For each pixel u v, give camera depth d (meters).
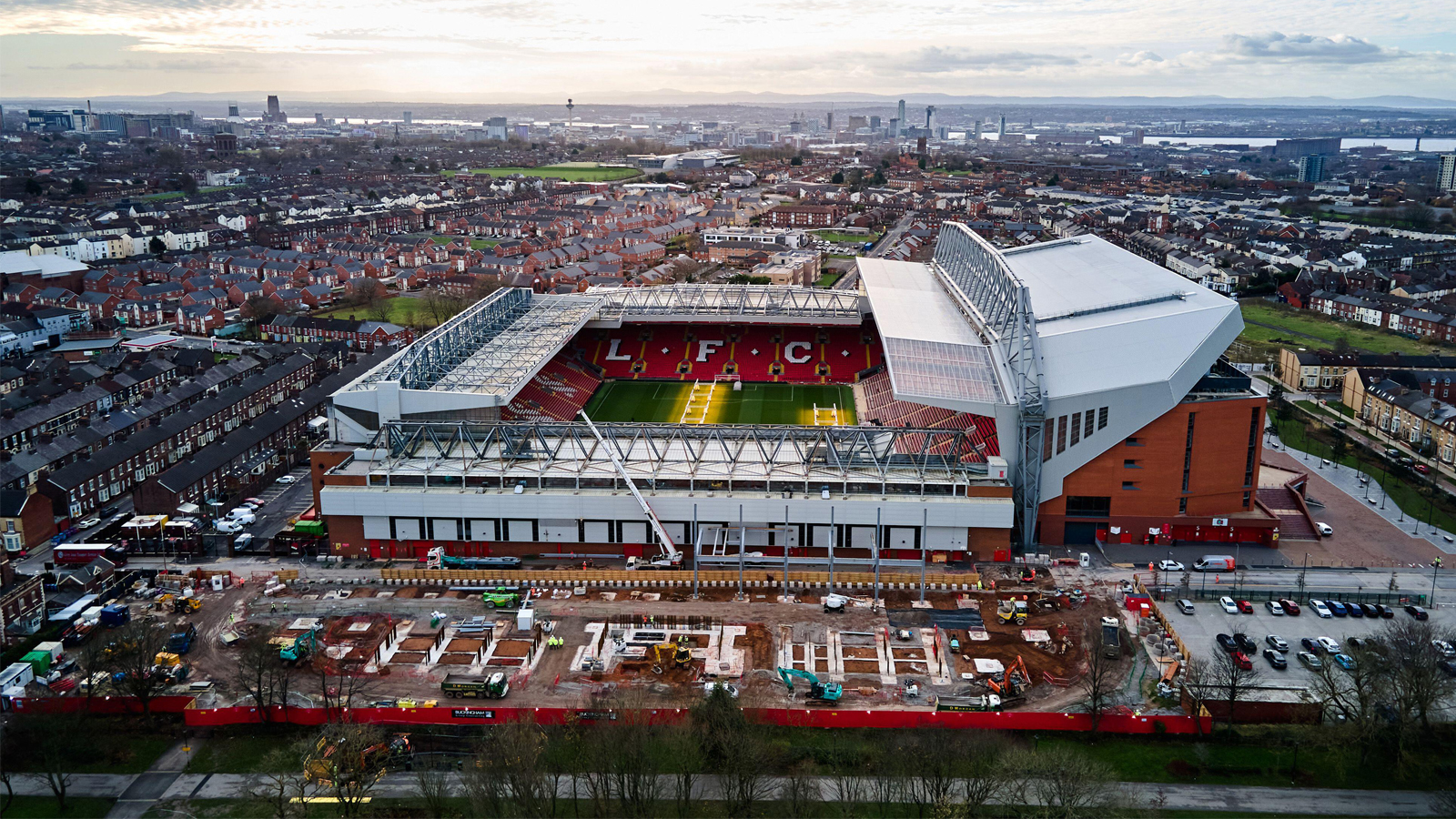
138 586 144.62
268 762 105.06
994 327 179.38
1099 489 156.88
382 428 163.75
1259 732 109.81
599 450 161.62
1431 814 97.81
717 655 124.75
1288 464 196.62
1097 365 155.88
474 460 158.12
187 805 99.88
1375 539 161.50
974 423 172.38
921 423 183.38
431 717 112.00
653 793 98.50
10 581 133.75
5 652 126.31
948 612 136.38
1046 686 118.38
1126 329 160.50
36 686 120.06
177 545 158.25
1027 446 154.38
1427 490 183.62
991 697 113.25
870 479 152.88
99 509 177.88
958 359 168.38
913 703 114.56
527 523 153.00
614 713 107.38
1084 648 126.75
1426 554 155.88
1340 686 115.56
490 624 131.75
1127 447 154.75
